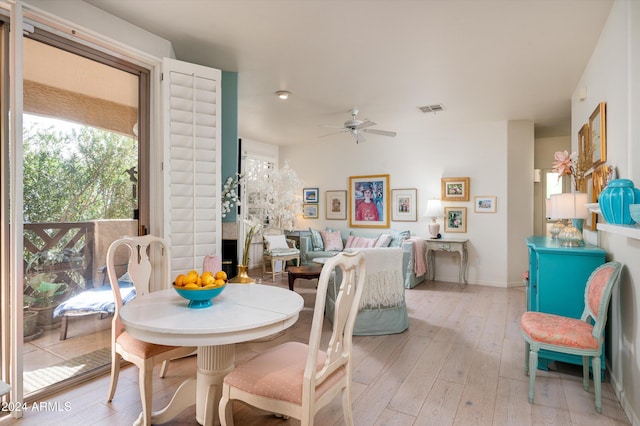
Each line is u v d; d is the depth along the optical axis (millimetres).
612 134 2559
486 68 3549
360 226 6980
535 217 6438
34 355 2248
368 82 3951
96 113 2576
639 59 2035
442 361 2861
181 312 1723
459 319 3986
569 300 2650
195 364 2762
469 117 5430
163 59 2824
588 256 2604
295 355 1790
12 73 2025
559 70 3584
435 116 5363
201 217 2988
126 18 2633
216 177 3072
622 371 2234
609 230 1942
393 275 3543
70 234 2432
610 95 2604
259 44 3059
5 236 2072
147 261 2369
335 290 3834
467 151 5969
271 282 5961
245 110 5039
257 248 7277
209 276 1854
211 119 3047
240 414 2105
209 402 1839
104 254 2627
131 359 1968
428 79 3844
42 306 2293
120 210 2723
